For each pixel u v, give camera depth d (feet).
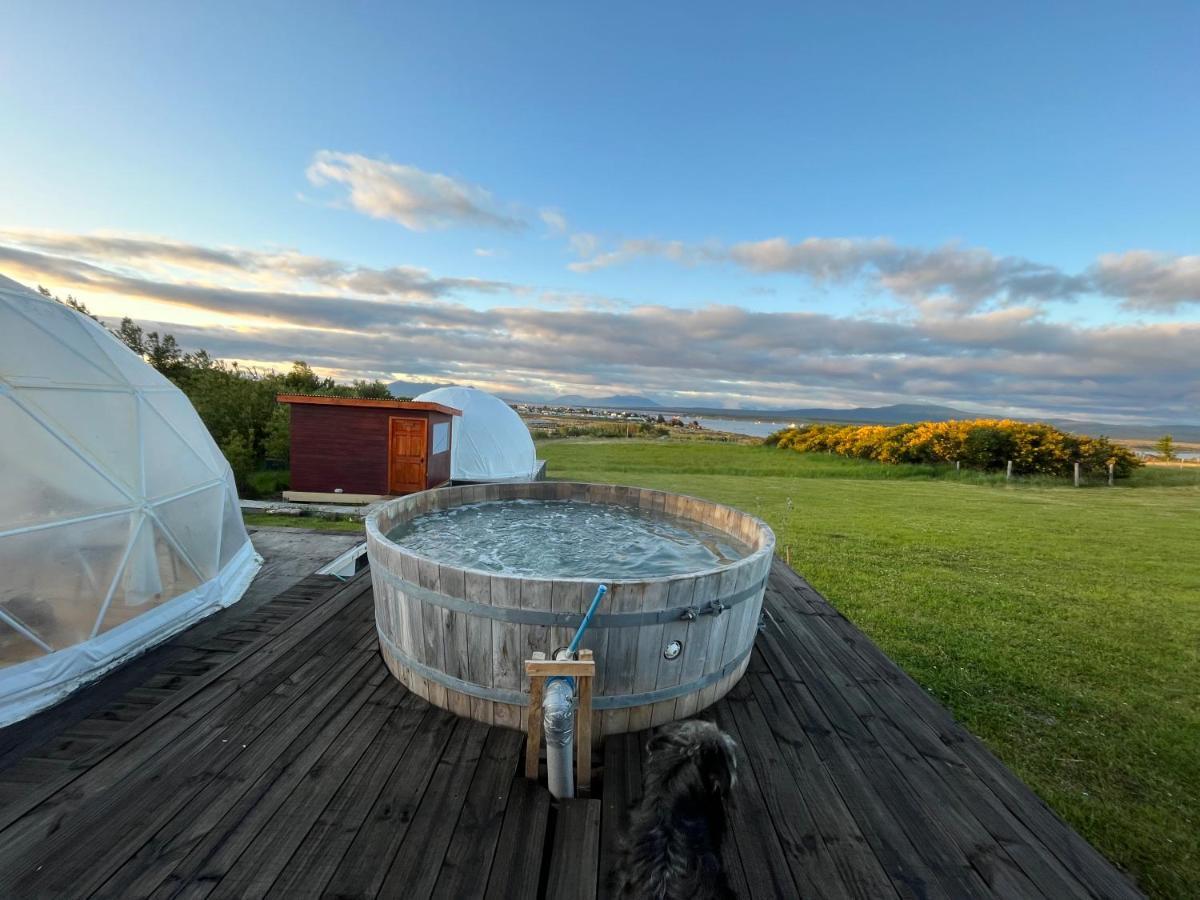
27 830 6.21
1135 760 11.31
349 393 63.46
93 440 13.37
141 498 13.99
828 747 8.79
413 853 6.17
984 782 8.03
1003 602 21.11
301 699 9.31
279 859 5.99
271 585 18.66
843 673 11.46
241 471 38.47
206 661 12.90
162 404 16.87
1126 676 15.15
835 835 6.86
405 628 9.57
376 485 35.40
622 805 7.20
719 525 16.88
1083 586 23.53
